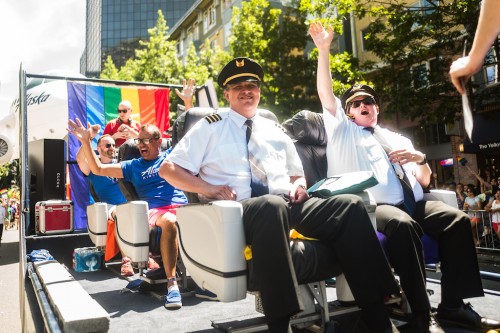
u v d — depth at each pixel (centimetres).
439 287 305
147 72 2358
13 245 1357
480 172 1477
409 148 306
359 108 297
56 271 265
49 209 473
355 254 187
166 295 302
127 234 311
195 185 223
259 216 179
